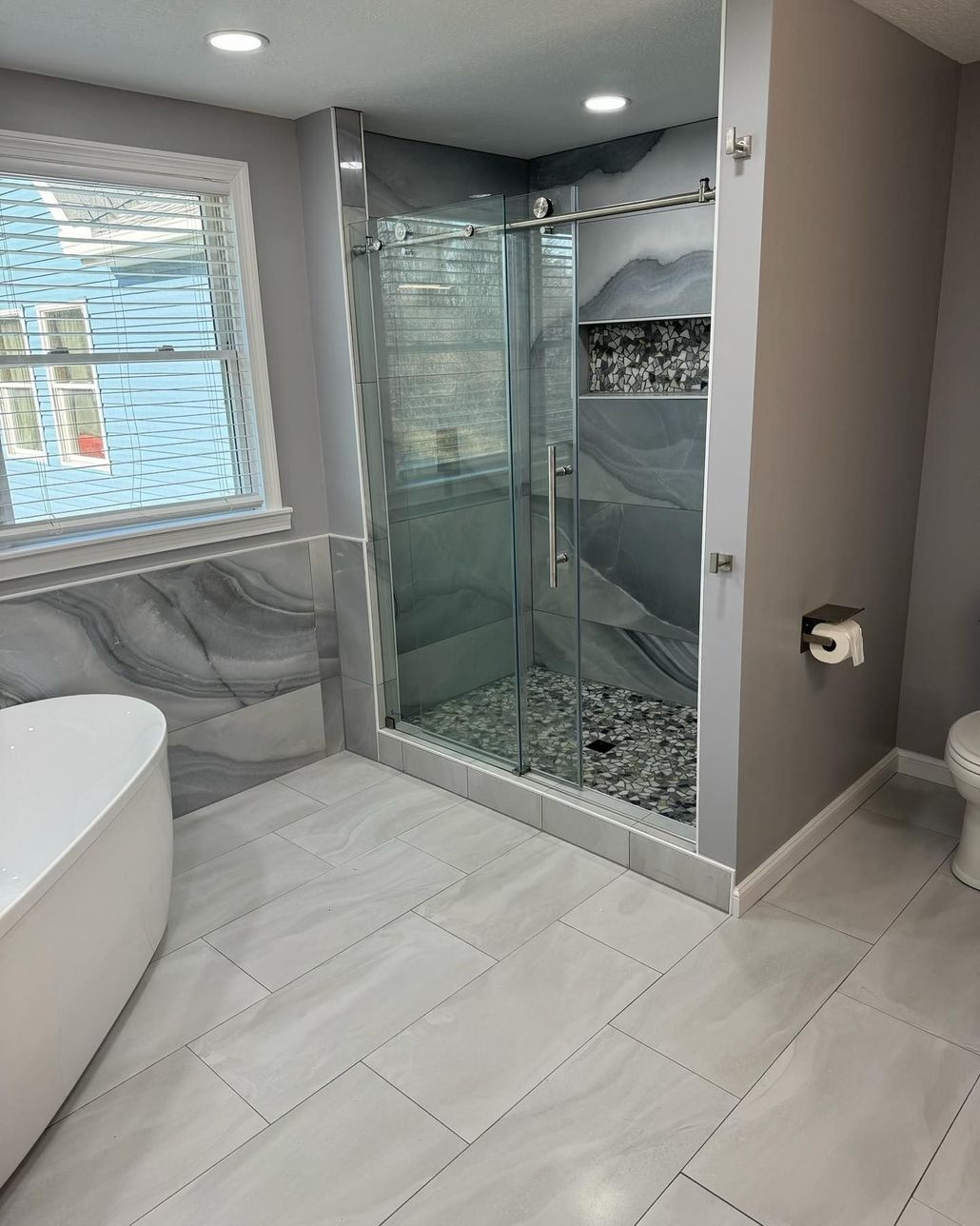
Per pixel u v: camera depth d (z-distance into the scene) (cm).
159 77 264
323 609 357
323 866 289
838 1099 192
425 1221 168
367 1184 176
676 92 296
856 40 225
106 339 287
